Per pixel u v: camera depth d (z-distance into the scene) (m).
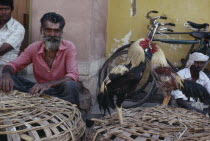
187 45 4.46
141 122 1.85
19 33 3.37
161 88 2.20
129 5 4.56
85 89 3.51
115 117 1.96
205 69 4.19
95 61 3.94
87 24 3.56
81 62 3.55
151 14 4.51
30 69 3.56
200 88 2.27
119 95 1.87
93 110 3.59
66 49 2.77
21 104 1.77
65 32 3.59
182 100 2.99
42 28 2.60
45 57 2.80
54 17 2.56
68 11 3.57
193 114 2.09
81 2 3.54
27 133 1.51
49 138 1.48
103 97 1.95
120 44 4.64
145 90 4.44
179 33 4.30
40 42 2.81
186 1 4.42
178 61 4.51
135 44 1.89
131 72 1.83
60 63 2.79
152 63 2.18
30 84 2.74
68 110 1.81
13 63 2.75
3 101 1.80
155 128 1.76
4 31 3.35
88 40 3.57
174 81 2.14
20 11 3.89
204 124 1.88
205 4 4.39
